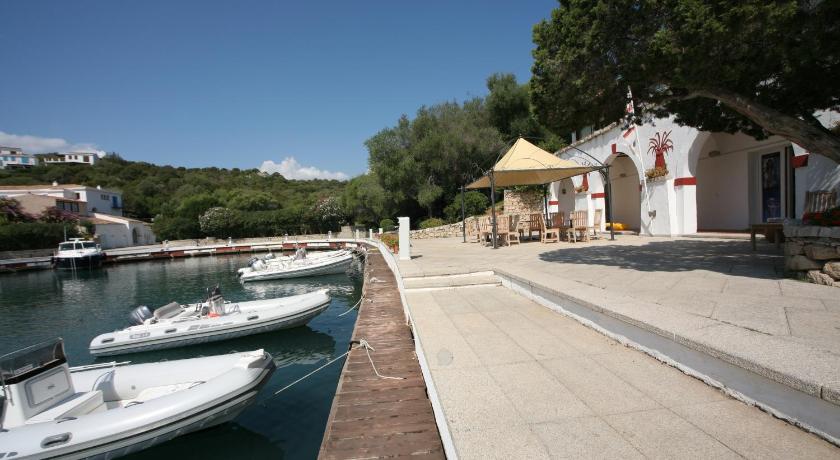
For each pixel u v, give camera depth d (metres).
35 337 11.70
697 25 4.55
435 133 28.73
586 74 5.91
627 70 5.54
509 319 4.80
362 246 30.14
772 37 4.61
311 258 22.25
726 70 4.81
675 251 8.78
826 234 4.63
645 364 3.19
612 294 4.51
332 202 49.12
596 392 2.72
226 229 49.53
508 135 30.05
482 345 3.83
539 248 11.21
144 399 5.57
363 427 3.45
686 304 3.97
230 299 16.38
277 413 6.21
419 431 3.37
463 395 2.76
